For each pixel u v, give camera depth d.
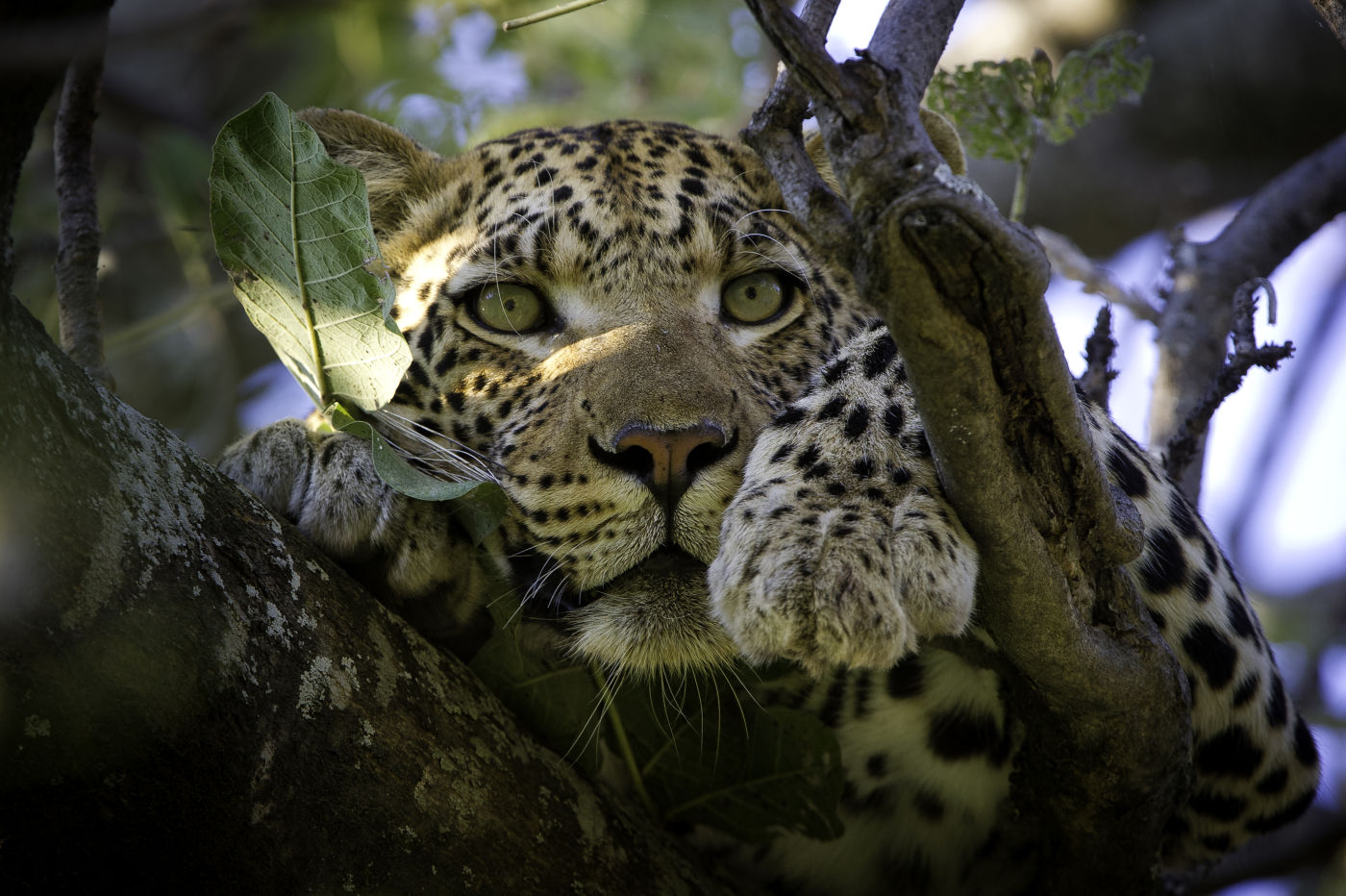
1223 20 12.68
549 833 4.86
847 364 5.18
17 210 10.09
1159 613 5.52
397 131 7.21
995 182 12.88
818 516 4.53
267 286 4.63
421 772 4.51
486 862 4.65
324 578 4.52
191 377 12.27
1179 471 6.45
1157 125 12.87
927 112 6.78
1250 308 6.21
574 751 5.20
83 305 5.69
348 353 4.73
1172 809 5.06
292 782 4.21
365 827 4.38
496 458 5.83
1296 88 12.58
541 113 10.33
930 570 4.32
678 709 5.32
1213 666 5.62
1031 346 3.68
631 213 6.30
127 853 3.95
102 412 4.02
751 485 4.82
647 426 5.33
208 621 4.05
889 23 3.87
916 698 5.56
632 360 5.62
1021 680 4.82
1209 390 6.36
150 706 3.88
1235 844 6.18
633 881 5.07
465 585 5.07
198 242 9.54
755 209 6.60
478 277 6.30
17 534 3.64
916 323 3.58
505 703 5.11
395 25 10.14
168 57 12.80
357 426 4.85
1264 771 5.86
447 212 6.85
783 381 6.20
